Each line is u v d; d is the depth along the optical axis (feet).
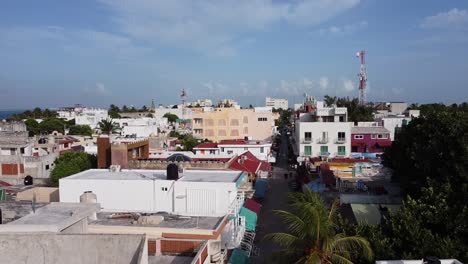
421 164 94.53
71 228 48.78
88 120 469.57
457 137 83.15
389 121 261.24
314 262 52.26
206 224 69.97
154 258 55.88
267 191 173.47
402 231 66.69
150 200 84.94
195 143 257.96
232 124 313.53
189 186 83.30
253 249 97.40
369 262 61.93
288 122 523.70
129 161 134.92
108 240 40.73
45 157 180.96
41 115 577.84
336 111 243.40
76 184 86.99
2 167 175.52
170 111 603.67
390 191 110.73
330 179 133.90
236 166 155.43
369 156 217.15
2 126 220.23
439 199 72.23
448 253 61.36
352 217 97.04
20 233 42.09
